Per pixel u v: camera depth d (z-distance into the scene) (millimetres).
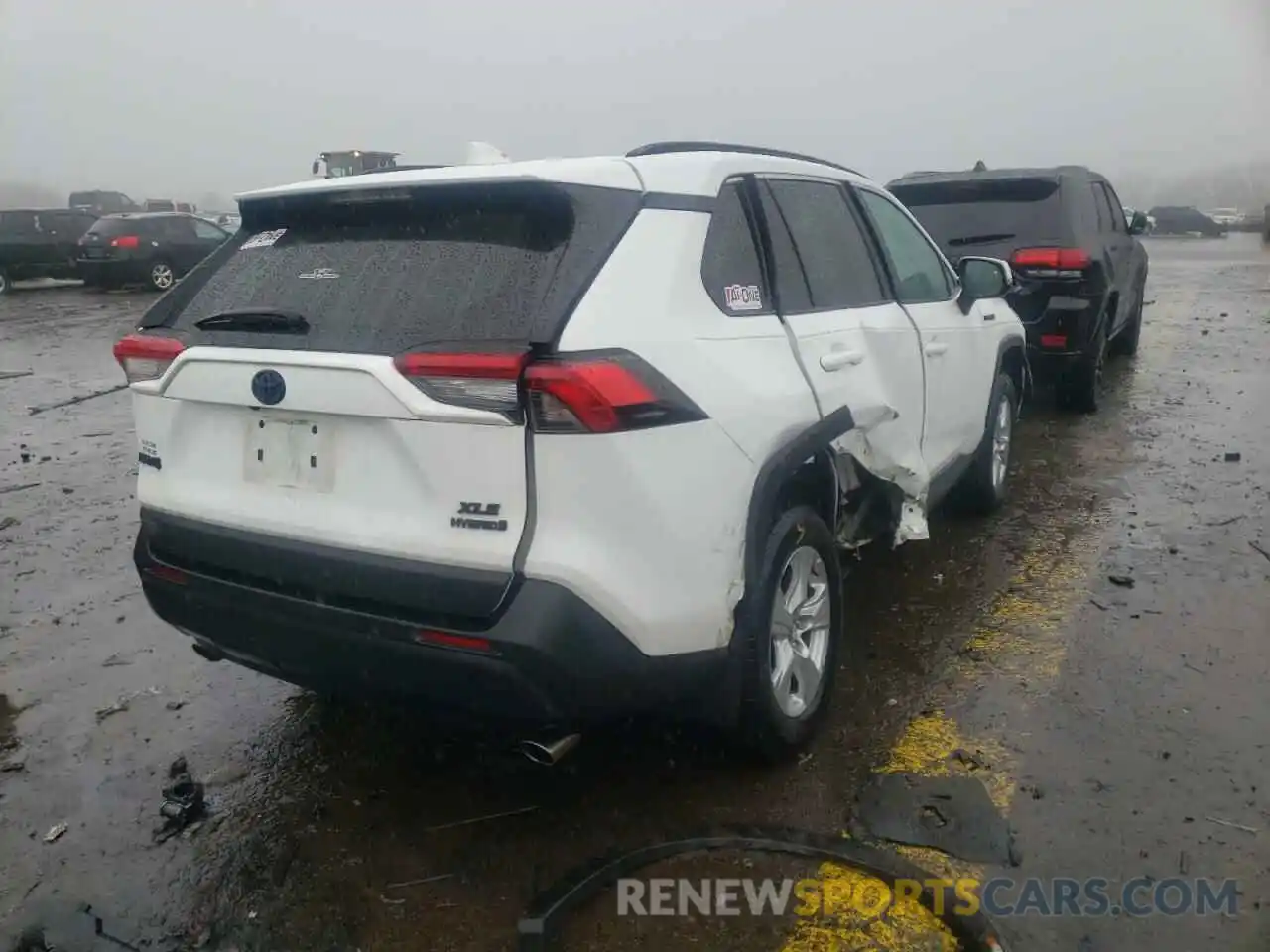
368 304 2938
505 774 3521
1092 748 3559
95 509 6789
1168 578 5027
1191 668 4105
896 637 4457
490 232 2945
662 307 2932
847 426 3609
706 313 3117
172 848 3186
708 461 2918
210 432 3168
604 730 3713
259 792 3465
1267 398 9297
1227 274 24453
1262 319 15234
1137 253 10664
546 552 2650
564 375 2604
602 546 2693
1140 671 4090
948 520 5988
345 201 3162
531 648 2625
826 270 3943
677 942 2734
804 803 3301
